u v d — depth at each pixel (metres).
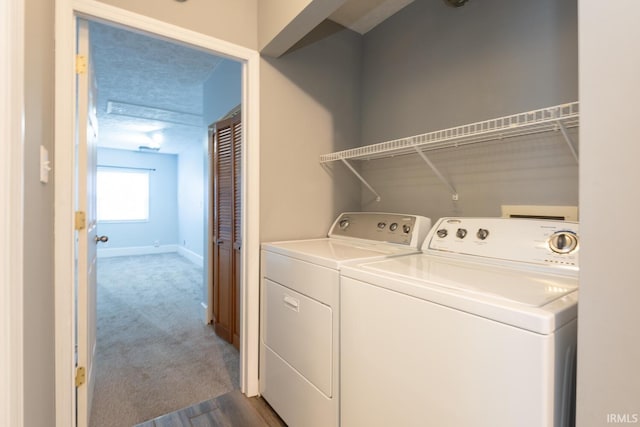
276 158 1.92
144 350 2.42
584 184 0.61
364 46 2.30
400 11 2.04
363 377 1.13
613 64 0.57
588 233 0.61
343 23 2.19
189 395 1.87
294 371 1.52
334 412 1.27
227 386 1.96
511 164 1.51
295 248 1.62
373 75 2.22
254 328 1.86
